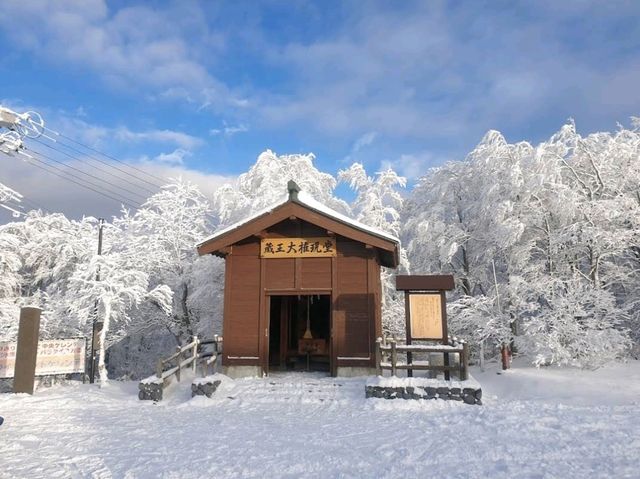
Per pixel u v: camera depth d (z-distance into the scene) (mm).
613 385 11055
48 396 12203
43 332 20219
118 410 10430
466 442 7180
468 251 21469
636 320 16906
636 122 19312
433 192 22000
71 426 8766
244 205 20781
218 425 8742
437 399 10406
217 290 19844
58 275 23500
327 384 12094
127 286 17281
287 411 10047
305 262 14172
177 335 23266
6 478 5816
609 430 7508
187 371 14078
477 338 17188
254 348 13797
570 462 6039
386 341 14031
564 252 18234
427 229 20703
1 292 21719
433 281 12008
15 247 21797
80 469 6156
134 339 24688
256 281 14242
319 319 18156
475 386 10391
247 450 6969
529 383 12273
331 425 8641
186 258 23234
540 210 18422
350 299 13797
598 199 18453
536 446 6805
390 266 17000
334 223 13477
